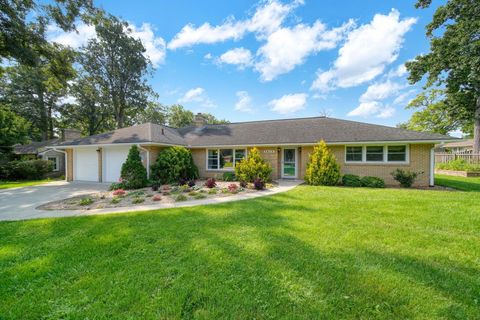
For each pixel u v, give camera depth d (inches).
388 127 528.1
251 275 122.3
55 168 970.1
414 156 469.1
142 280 119.0
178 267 131.7
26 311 98.0
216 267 131.0
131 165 468.1
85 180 617.6
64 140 938.7
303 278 119.0
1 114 783.1
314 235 177.5
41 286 116.7
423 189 414.9
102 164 597.9
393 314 94.0
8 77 1037.2
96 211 275.0
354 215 231.5
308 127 612.4
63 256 149.0
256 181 423.5
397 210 248.7
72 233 193.5
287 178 594.2
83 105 1190.9
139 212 262.2
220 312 95.3
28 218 248.8
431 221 209.8
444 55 665.6
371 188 423.2
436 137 435.5
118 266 134.7
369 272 124.3
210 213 250.2
